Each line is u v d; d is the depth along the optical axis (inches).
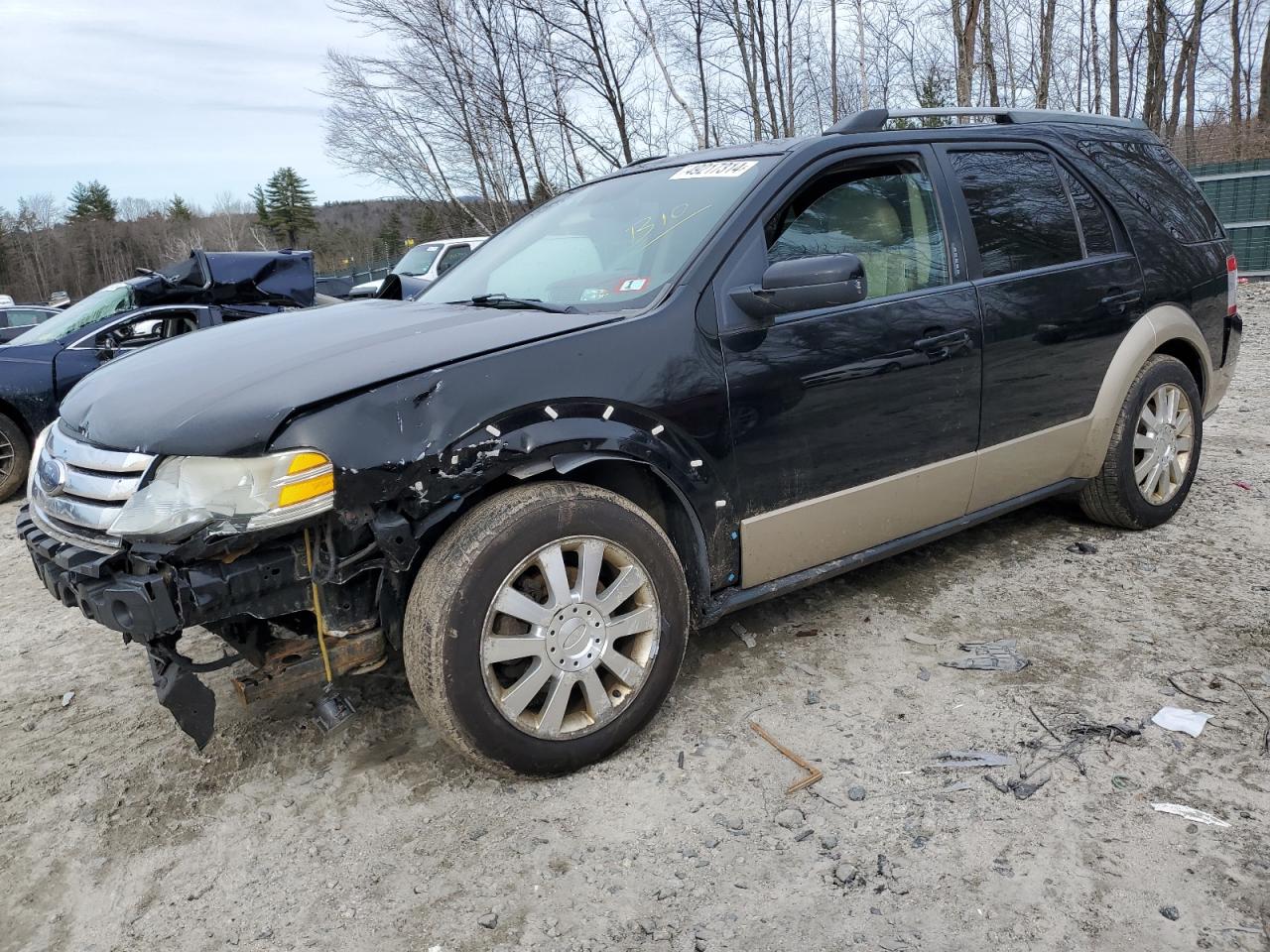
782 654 128.9
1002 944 76.3
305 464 85.9
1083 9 578.6
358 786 103.8
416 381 91.2
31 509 105.7
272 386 92.0
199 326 314.3
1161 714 108.1
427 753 109.4
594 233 132.8
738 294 111.1
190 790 105.4
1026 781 97.5
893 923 79.3
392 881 88.4
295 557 89.7
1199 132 745.6
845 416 120.3
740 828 92.7
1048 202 150.1
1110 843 87.7
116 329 300.0
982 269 136.6
